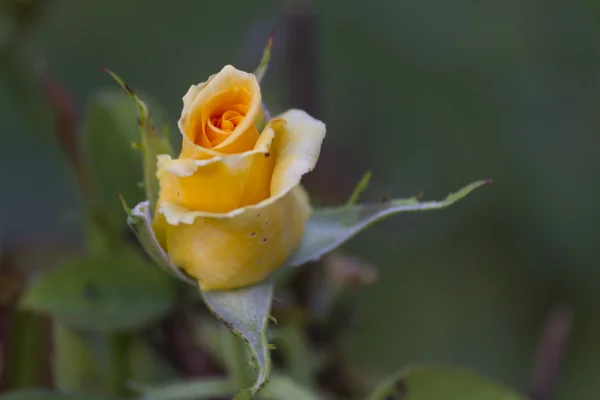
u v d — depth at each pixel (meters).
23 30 0.51
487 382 0.45
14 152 0.63
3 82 0.51
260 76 0.42
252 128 0.40
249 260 0.41
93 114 0.47
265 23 0.52
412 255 0.70
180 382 0.47
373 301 0.68
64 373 0.49
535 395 0.49
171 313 0.48
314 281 0.48
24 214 0.63
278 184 0.40
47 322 0.48
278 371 0.49
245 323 0.41
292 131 0.41
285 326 0.48
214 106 0.40
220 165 0.40
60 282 0.47
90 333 0.49
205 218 0.40
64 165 0.51
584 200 0.70
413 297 0.70
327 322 0.49
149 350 0.50
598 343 0.70
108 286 0.47
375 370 0.67
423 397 0.45
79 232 0.52
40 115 0.50
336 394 0.50
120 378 0.48
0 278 0.50
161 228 0.41
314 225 0.42
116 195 0.48
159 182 0.42
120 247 0.49
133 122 0.47
